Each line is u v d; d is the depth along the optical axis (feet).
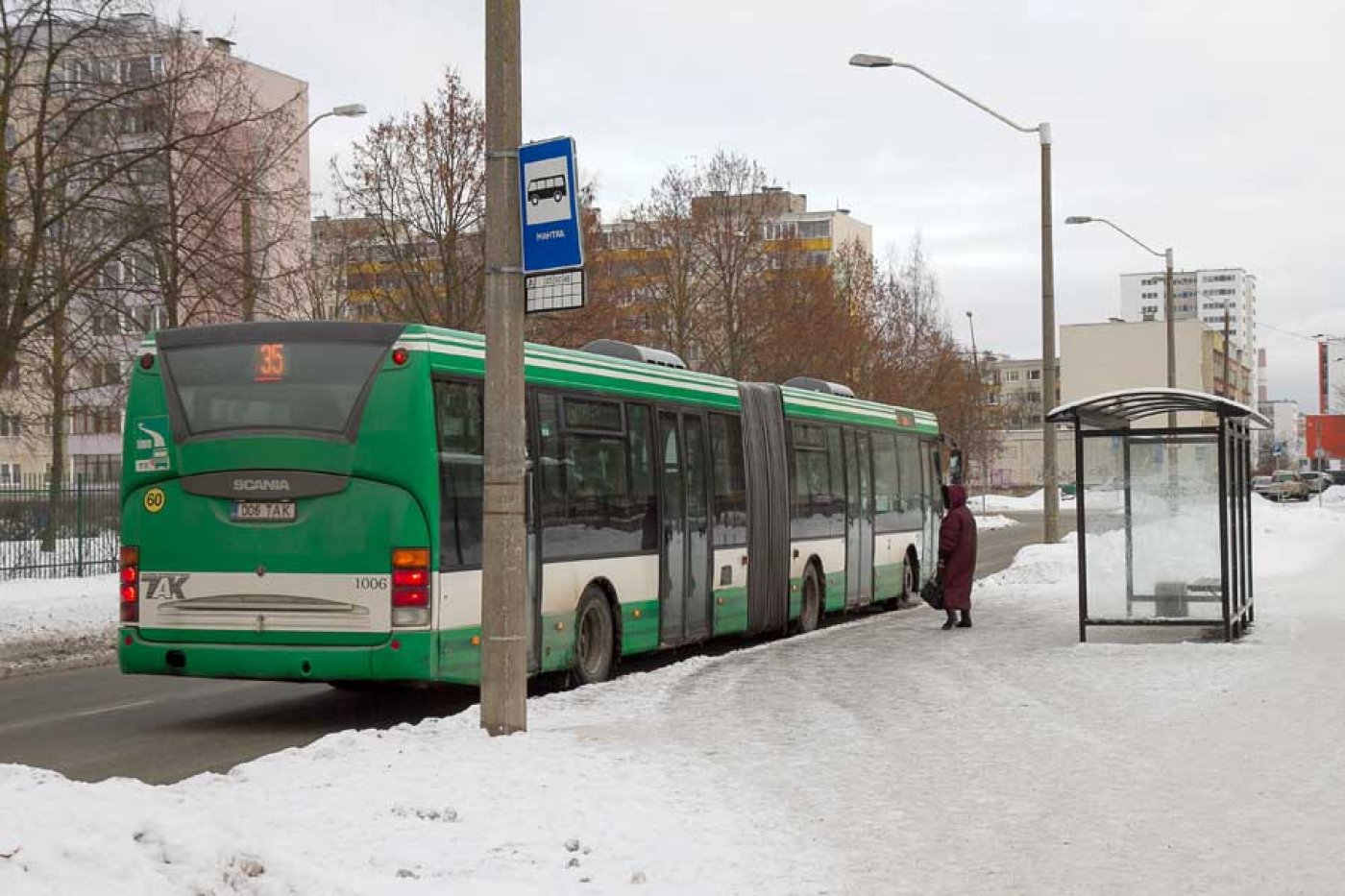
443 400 43.50
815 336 171.12
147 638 43.93
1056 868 24.80
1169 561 60.29
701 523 60.23
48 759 38.22
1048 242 101.55
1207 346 463.01
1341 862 24.98
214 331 44.09
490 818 27.35
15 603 83.20
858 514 79.20
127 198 74.13
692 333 171.01
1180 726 39.06
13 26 70.54
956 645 60.13
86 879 19.72
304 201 96.07
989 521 244.01
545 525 48.39
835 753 35.50
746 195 174.50
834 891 23.29
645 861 24.71
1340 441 337.52
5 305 69.51
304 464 42.78
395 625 42.14
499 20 37.17
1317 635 61.82
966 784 31.86
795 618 70.28
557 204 36.63
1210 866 24.84
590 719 40.57
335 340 43.16
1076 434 60.34
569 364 51.03
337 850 24.56
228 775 31.01
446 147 115.85
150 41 80.48
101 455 222.89
